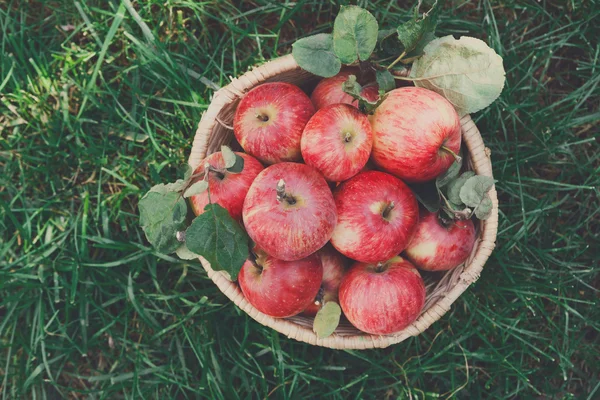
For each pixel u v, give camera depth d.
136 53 0.84
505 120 0.85
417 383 0.85
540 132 0.85
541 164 0.86
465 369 0.85
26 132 0.86
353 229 0.65
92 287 0.85
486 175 0.69
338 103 0.65
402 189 0.66
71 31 0.86
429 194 0.69
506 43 0.86
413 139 0.65
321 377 0.84
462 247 0.70
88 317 0.85
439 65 0.67
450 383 0.85
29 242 0.83
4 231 0.85
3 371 0.85
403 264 0.68
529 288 0.84
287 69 0.70
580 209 0.86
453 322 0.84
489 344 0.83
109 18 0.85
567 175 0.86
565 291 0.85
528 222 0.84
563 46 0.87
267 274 0.66
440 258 0.70
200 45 0.85
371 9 0.84
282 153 0.67
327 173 0.64
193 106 0.83
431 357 0.85
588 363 0.85
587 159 0.86
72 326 0.85
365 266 0.69
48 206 0.85
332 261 0.71
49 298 0.83
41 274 0.83
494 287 0.83
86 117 0.86
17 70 0.84
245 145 0.67
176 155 0.85
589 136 0.86
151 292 0.85
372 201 0.65
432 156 0.65
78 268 0.83
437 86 0.67
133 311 0.85
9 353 0.83
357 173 0.67
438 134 0.65
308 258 0.66
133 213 0.86
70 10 0.86
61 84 0.85
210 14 0.84
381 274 0.67
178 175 0.85
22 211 0.85
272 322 0.71
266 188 0.62
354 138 0.64
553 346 0.84
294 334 0.71
